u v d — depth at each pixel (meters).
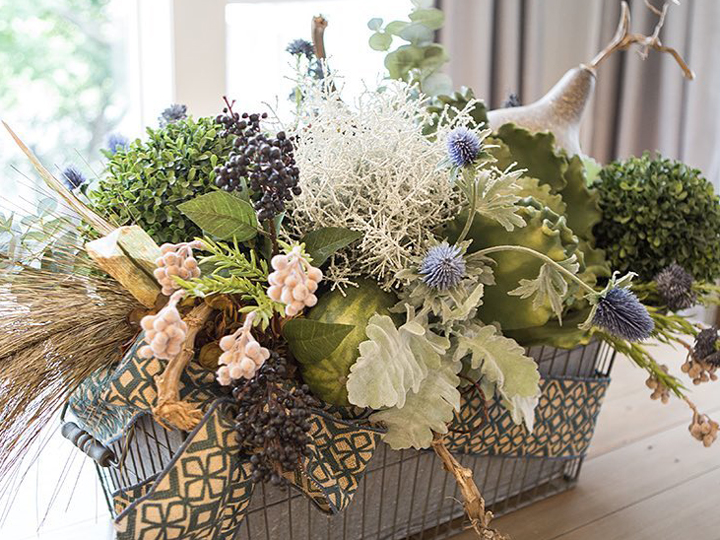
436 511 0.71
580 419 0.75
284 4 1.30
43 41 1.48
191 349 0.50
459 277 0.55
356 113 0.62
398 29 0.88
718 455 0.88
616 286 0.58
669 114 1.75
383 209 0.59
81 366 0.55
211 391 0.53
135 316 0.55
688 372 0.70
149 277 0.52
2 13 1.45
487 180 0.58
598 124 1.79
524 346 0.65
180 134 0.62
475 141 0.54
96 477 0.79
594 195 0.77
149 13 1.16
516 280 0.60
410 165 0.60
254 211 0.53
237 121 0.53
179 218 0.59
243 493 0.52
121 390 0.51
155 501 0.49
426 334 0.57
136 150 0.62
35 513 0.72
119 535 0.49
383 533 0.68
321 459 0.53
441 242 0.61
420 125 0.62
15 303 0.54
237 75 1.35
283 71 1.31
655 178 0.79
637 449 0.88
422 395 0.57
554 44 1.62
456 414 0.65
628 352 0.70
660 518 0.76
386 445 0.63
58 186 0.56
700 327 0.71
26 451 0.56
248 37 1.33
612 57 1.75
